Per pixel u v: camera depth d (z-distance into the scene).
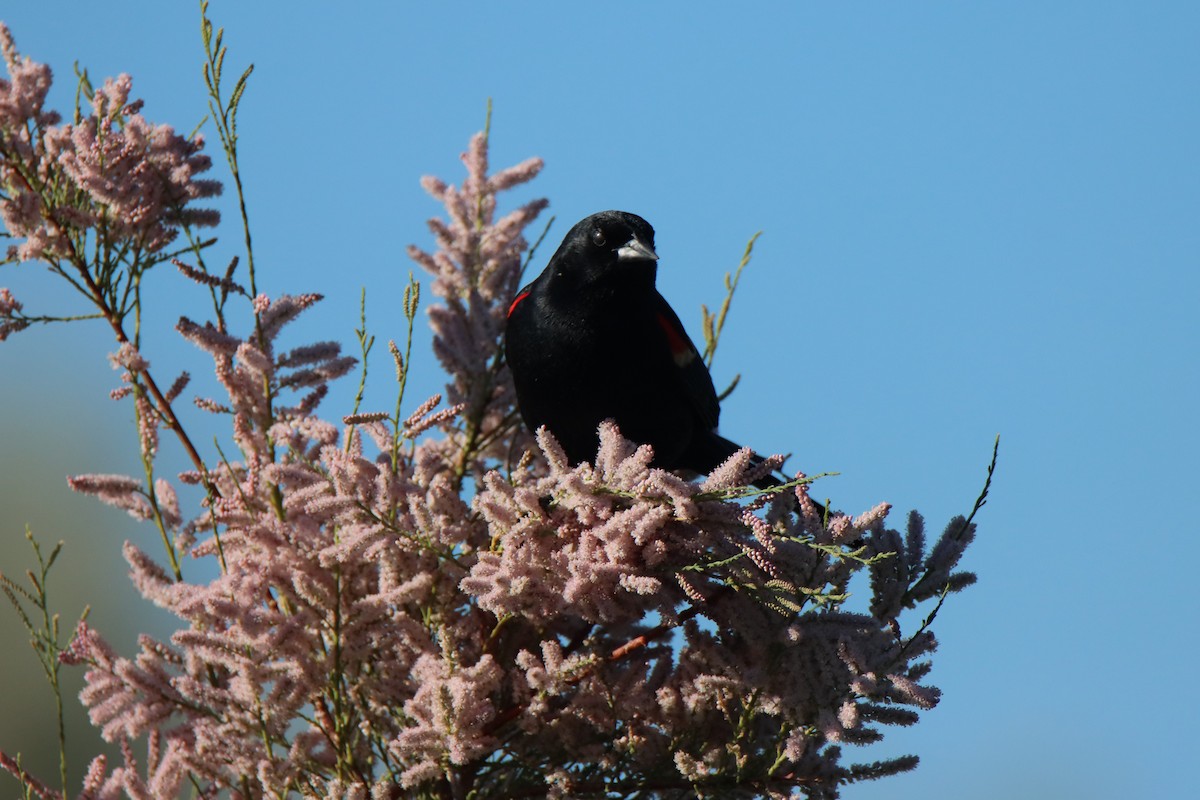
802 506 7.73
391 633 8.05
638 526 7.34
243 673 7.40
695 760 7.85
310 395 8.82
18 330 9.00
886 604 7.79
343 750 7.75
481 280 10.59
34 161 9.07
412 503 7.67
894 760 7.62
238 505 8.29
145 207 8.81
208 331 8.61
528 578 7.33
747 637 7.65
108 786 7.59
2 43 9.26
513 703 8.05
